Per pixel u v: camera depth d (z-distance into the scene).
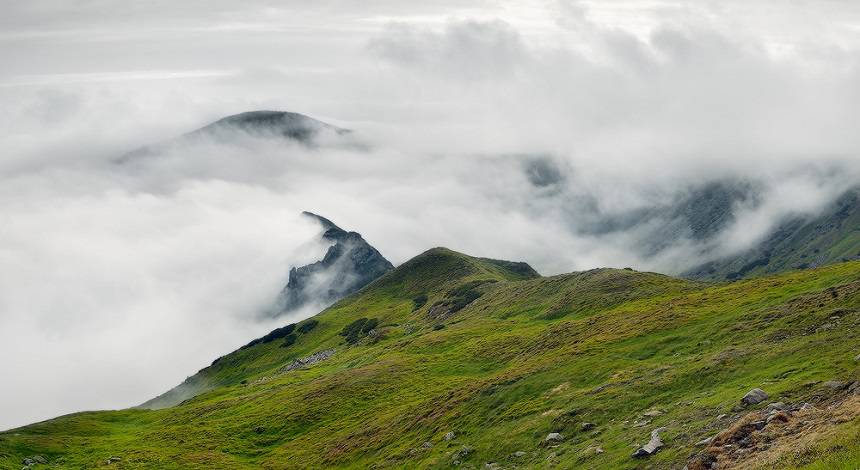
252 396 190.25
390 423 108.12
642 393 66.94
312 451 115.00
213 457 125.50
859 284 75.25
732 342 75.38
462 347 165.25
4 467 129.12
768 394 50.62
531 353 127.19
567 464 56.34
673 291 151.75
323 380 177.38
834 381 47.66
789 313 77.25
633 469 48.38
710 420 50.84
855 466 29.92
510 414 80.38
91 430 178.38
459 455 73.25
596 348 97.44
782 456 36.22
